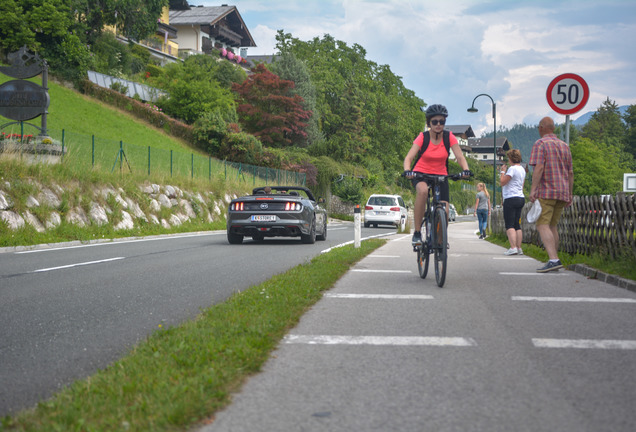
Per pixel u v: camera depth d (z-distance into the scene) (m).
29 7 43.12
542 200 8.55
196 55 61.25
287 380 3.43
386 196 32.59
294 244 15.16
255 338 4.16
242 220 14.71
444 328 4.79
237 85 53.41
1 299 6.43
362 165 64.38
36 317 5.46
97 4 49.00
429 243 7.52
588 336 4.50
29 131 33.00
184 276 8.33
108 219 18.70
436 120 7.39
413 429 2.71
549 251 8.61
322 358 3.90
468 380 3.43
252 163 43.78
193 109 47.75
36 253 12.08
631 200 8.04
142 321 5.28
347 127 63.81
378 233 23.86
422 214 7.61
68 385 3.46
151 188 22.88
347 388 3.29
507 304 5.87
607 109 140.75
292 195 15.81
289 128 53.75
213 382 3.21
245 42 90.44
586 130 140.00
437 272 7.19
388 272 8.55
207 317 4.95
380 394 3.19
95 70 47.81
